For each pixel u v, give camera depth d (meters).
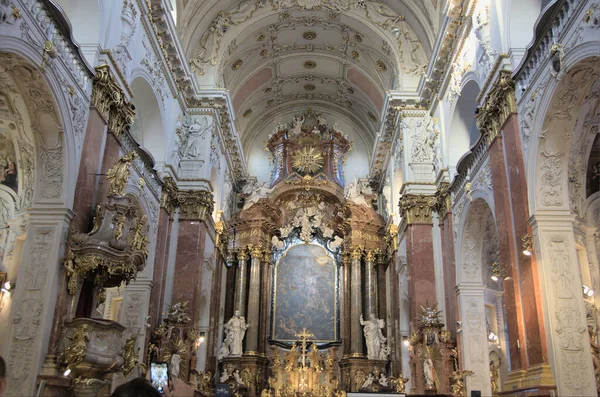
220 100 18.83
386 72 22.09
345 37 22.27
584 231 11.21
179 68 16.80
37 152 9.50
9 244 10.84
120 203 9.71
